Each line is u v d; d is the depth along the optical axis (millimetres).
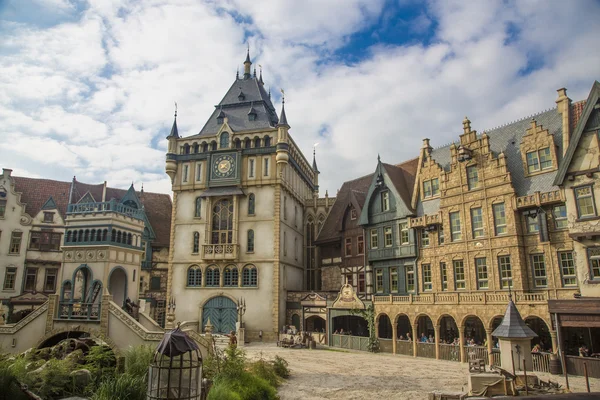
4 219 50375
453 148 35875
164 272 59469
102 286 30516
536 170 31391
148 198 65812
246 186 49531
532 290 30031
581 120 27562
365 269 42906
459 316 31078
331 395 21219
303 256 57281
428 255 37000
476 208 33750
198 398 14508
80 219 32250
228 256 47500
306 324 44594
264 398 20141
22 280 50031
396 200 40344
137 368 21812
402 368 27953
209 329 27766
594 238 26469
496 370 19844
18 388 18375
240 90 56531
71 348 26031
